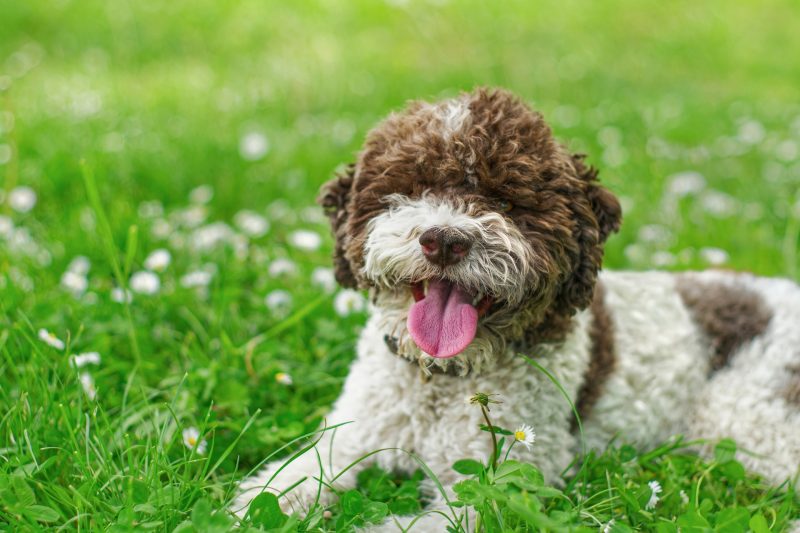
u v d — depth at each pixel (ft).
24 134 6.33
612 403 3.62
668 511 3.27
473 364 3.32
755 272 4.78
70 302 4.11
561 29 11.10
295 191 5.71
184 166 5.86
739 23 11.95
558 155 3.29
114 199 5.21
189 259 4.59
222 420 3.62
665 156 6.54
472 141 3.20
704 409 3.76
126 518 2.84
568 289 3.32
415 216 3.14
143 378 3.70
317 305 4.20
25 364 3.61
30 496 2.92
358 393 3.50
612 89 8.78
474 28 10.88
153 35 10.22
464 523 3.13
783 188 5.88
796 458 3.54
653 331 3.80
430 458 3.41
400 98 8.08
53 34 10.20
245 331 4.13
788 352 3.70
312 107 7.89
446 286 3.22
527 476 2.92
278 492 3.23
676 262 4.78
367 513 3.04
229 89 8.27
